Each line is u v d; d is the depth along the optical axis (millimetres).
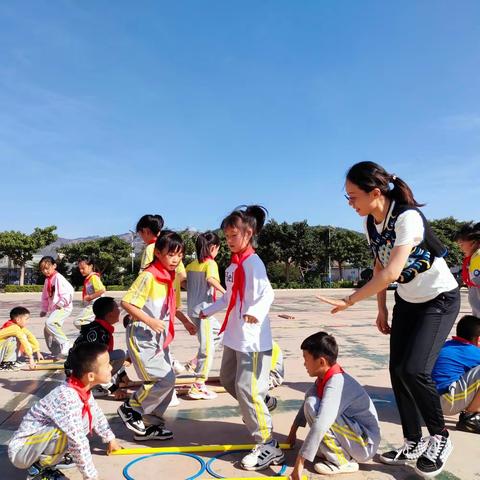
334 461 2658
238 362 2822
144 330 3156
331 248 37562
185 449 2947
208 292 4316
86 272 5926
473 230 3992
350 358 5863
